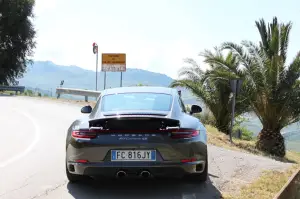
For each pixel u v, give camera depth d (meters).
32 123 13.17
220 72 17.98
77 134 5.09
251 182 5.99
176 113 5.38
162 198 5.05
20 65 42.81
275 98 16.45
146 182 5.80
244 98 17.56
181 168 4.91
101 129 4.97
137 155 4.88
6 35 41.12
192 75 20.77
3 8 40.50
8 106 19.30
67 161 5.29
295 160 17.14
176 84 20.67
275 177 6.34
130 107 5.48
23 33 41.50
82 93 24.39
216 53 19.03
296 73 16.08
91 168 4.96
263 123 17.34
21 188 5.54
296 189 5.52
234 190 5.50
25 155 7.93
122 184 5.71
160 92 6.10
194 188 5.52
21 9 40.97
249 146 15.45
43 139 9.97
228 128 20.12
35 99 24.53
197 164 5.05
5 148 8.70
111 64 23.50
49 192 5.34
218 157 8.15
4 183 5.80
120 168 4.89
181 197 5.10
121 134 4.93
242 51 16.86
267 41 17.95
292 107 16.33
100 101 5.90
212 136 13.27
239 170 6.91
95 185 5.67
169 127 4.96
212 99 19.84
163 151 4.87
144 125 5.00
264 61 16.45
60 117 15.00
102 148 4.91
